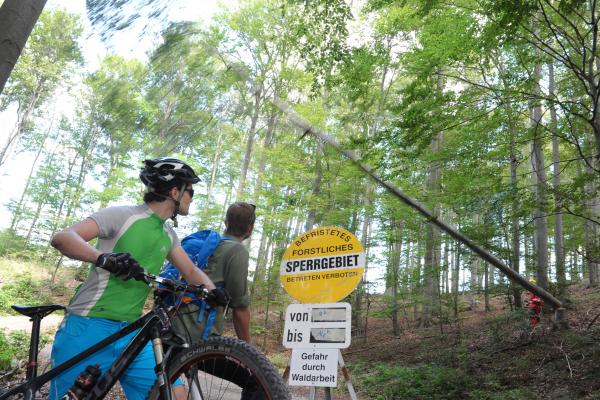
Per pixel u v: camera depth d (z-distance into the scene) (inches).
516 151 366.3
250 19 546.9
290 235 686.5
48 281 839.7
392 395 346.0
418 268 627.2
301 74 553.3
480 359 395.5
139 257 80.6
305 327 181.5
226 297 79.7
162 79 450.6
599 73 271.3
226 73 449.1
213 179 848.3
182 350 75.2
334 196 630.5
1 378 231.1
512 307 496.7
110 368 72.6
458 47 294.2
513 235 465.7
